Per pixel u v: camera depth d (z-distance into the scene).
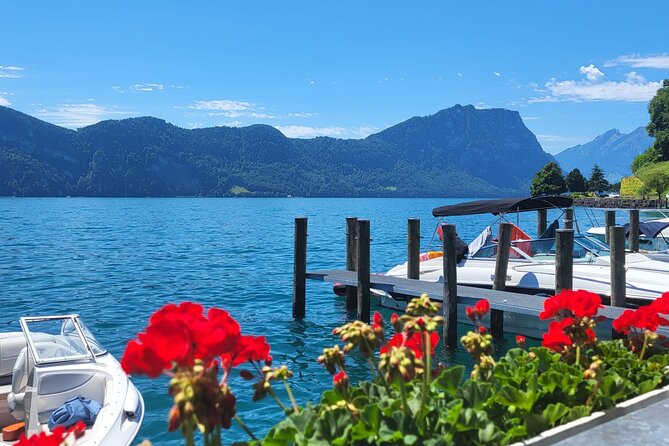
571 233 10.36
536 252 13.09
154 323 1.86
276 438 2.40
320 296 17.09
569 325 3.39
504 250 11.77
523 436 2.66
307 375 9.59
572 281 10.41
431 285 12.68
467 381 2.68
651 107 131.12
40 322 7.04
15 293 19.34
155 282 21.73
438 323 2.35
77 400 6.13
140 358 1.69
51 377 6.31
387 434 2.24
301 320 14.01
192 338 1.80
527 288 12.03
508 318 11.69
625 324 3.97
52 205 148.00
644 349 3.87
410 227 13.79
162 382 9.07
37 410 6.21
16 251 33.06
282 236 45.06
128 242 39.62
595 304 3.35
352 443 2.29
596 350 3.71
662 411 3.02
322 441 2.28
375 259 29.09
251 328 13.23
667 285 10.96
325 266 26.20
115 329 13.80
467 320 12.56
